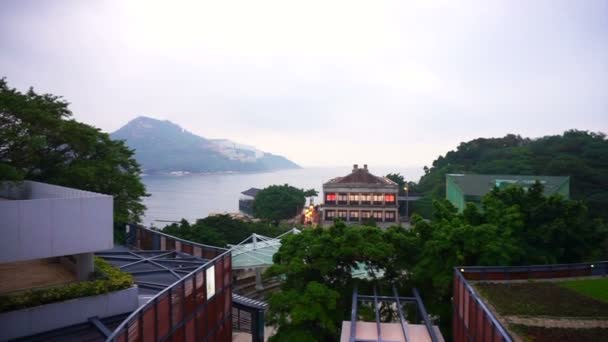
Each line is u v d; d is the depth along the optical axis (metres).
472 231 24.06
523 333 15.97
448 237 23.97
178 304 16.08
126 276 17.69
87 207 16.61
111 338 11.13
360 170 106.06
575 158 91.19
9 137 27.77
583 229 27.36
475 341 17.67
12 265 19.91
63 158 33.94
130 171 39.88
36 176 31.84
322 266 24.08
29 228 15.28
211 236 54.34
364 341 19.17
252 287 43.47
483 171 110.69
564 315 17.88
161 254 25.80
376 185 98.81
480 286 21.84
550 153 108.06
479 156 142.88
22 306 14.52
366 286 26.36
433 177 131.75
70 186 32.22
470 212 27.36
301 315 21.38
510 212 26.48
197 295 18.03
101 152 37.03
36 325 14.59
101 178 34.28
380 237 25.70
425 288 26.00
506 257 23.59
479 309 17.05
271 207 106.88
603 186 81.31
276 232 69.12
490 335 15.36
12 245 14.94
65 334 15.02
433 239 25.55
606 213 70.62
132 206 37.75
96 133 36.25
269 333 30.77
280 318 23.64
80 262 17.44
